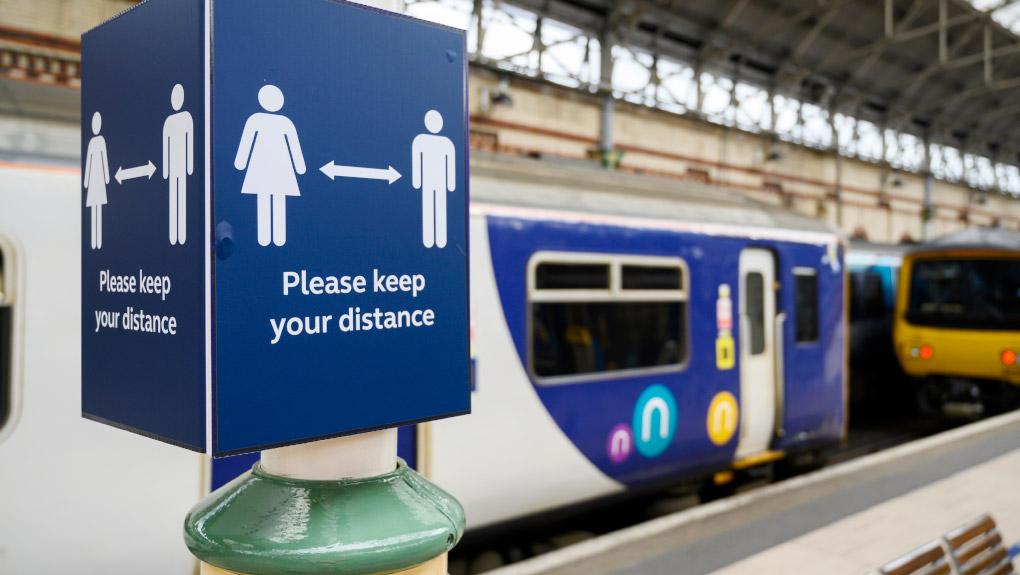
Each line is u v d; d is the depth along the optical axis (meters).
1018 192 26.56
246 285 0.93
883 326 11.54
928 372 10.27
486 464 4.49
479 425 4.45
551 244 4.82
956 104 20.78
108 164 1.13
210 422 0.90
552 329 4.84
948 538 3.31
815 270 6.91
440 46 1.14
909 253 10.62
